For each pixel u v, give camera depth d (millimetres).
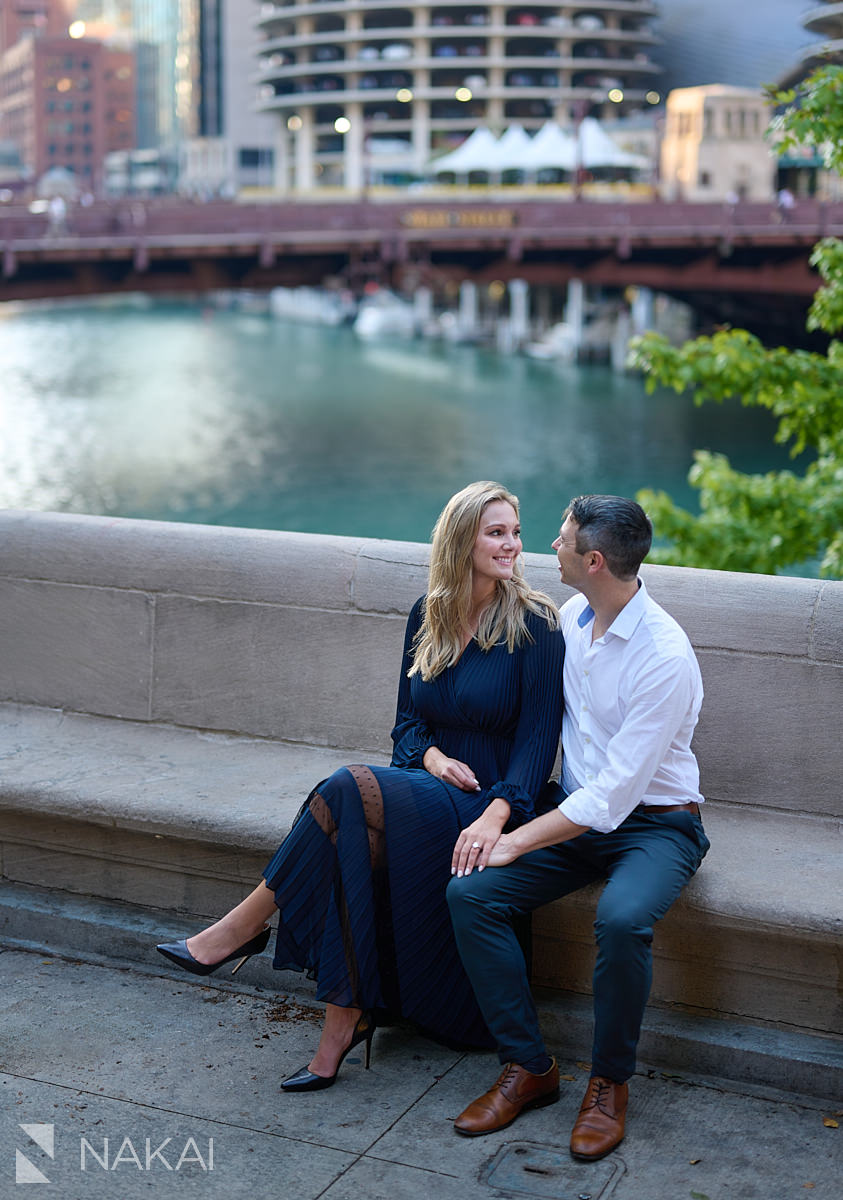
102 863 4254
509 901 3299
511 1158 3096
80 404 53875
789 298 46688
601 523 3273
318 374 70438
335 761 4426
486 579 3523
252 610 4551
